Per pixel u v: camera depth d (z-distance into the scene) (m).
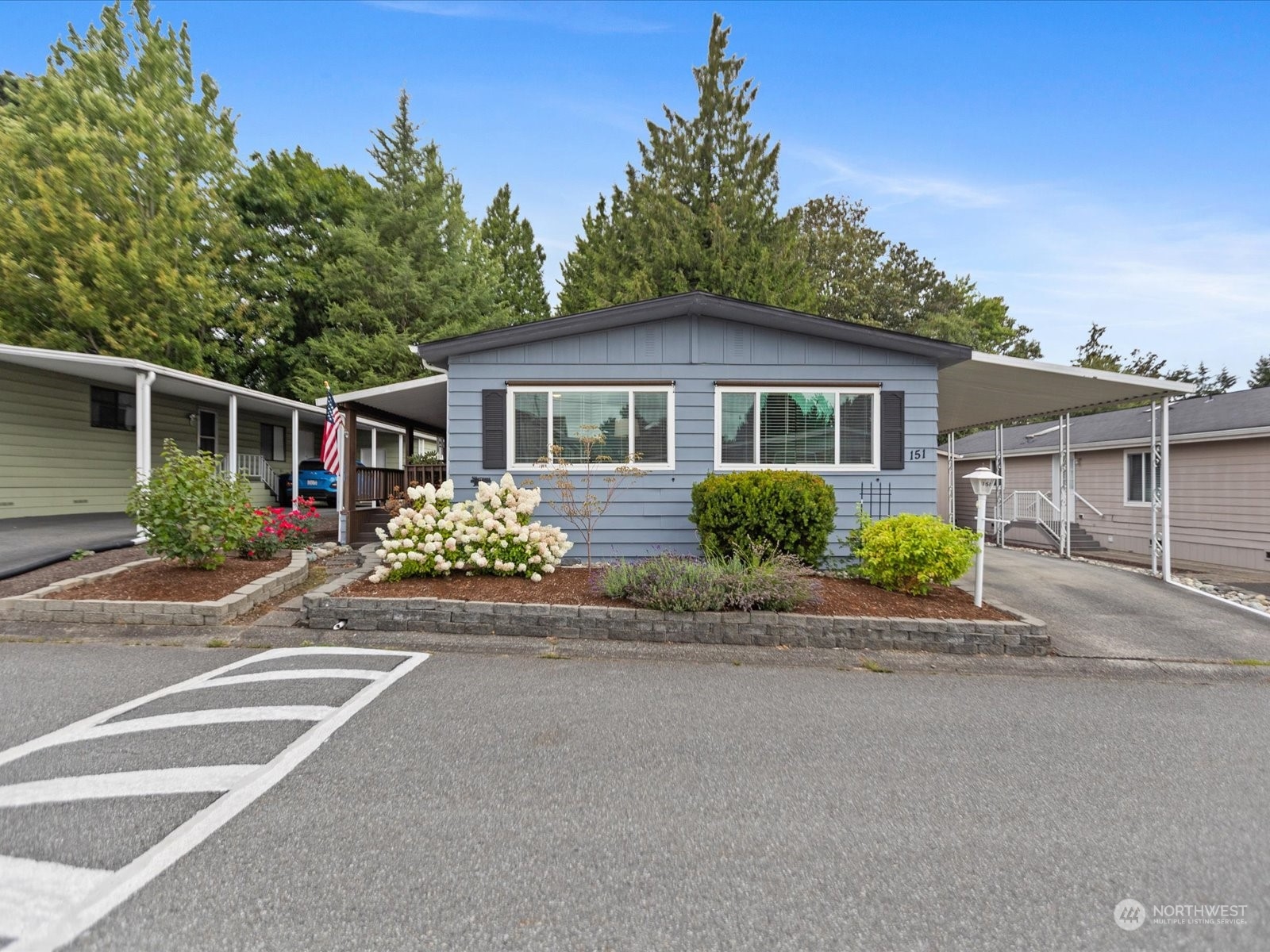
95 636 5.27
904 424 8.08
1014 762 3.27
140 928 1.91
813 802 2.80
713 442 8.09
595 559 8.06
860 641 5.43
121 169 16.05
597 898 2.11
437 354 8.07
